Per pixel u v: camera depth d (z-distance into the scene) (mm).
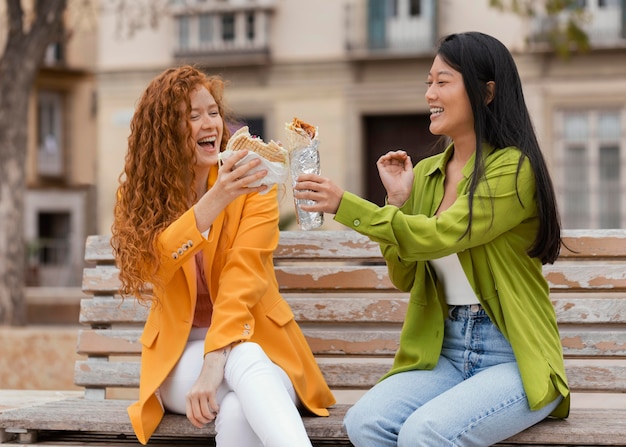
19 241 9312
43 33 9562
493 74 3102
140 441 3127
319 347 3750
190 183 3346
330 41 19688
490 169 3037
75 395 4180
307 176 2982
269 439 2873
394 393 3049
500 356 3100
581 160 18828
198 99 3314
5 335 5984
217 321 3113
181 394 3178
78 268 22969
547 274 3646
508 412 2936
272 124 19969
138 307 3877
